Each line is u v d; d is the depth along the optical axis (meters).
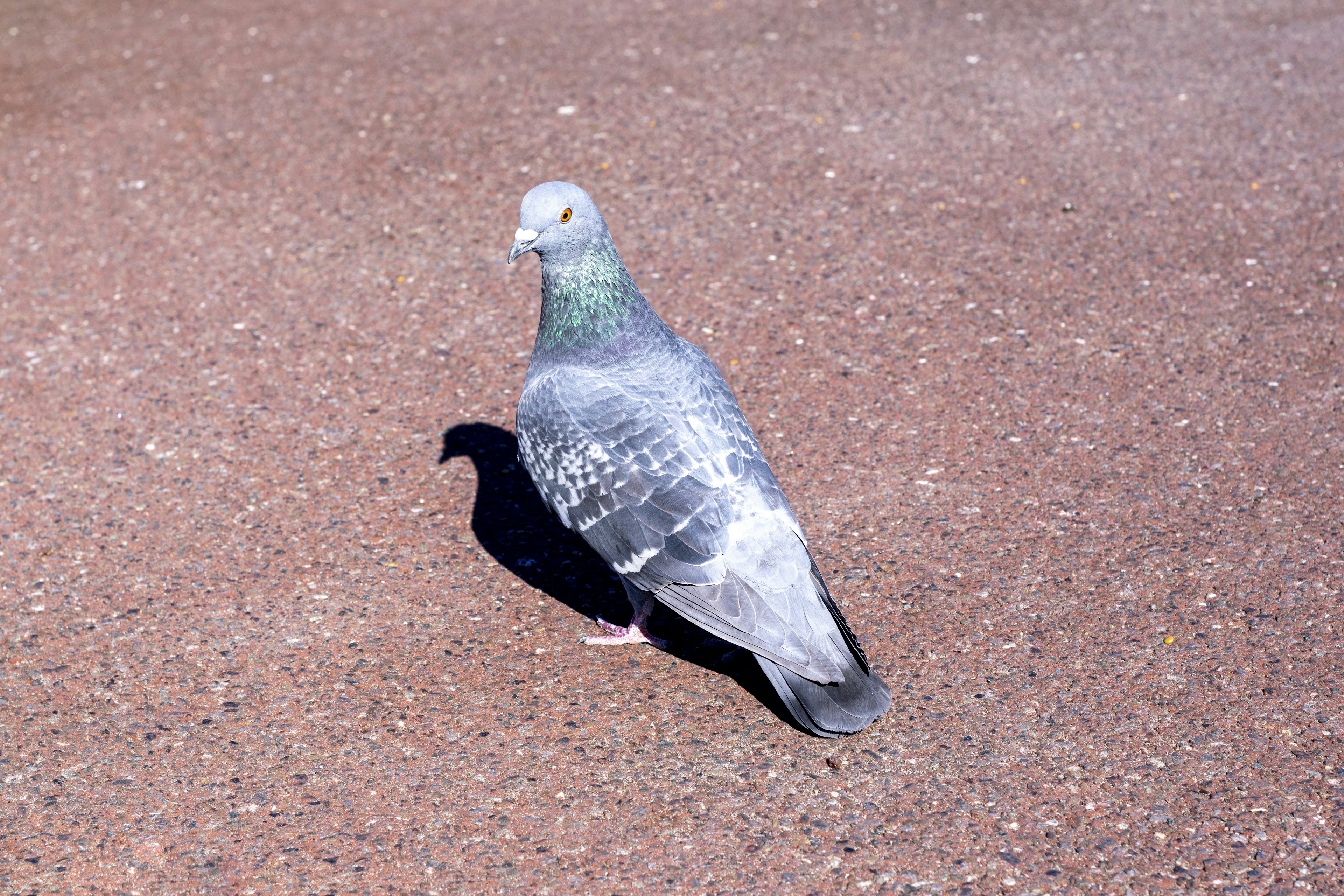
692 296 1.45
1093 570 1.15
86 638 1.14
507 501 1.25
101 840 1.01
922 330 1.39
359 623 1.15
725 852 1.00
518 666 1.11
